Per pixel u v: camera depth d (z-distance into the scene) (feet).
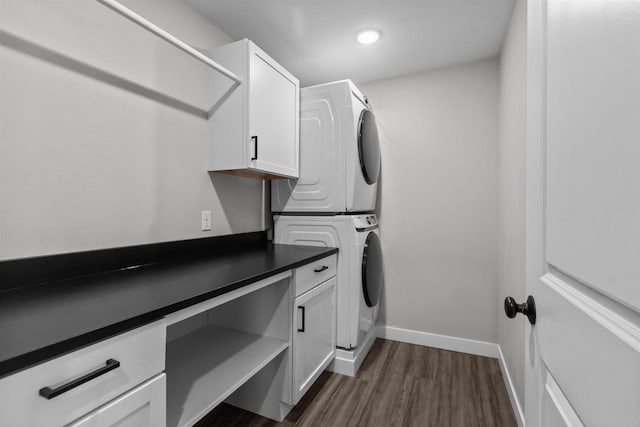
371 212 8.43
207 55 5.83
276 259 5.27
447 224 8.11
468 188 7.89
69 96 3.87
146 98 4.82
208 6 5.74
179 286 3.51
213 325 5.89
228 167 5.67
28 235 3.51
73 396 2.16
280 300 5.24
